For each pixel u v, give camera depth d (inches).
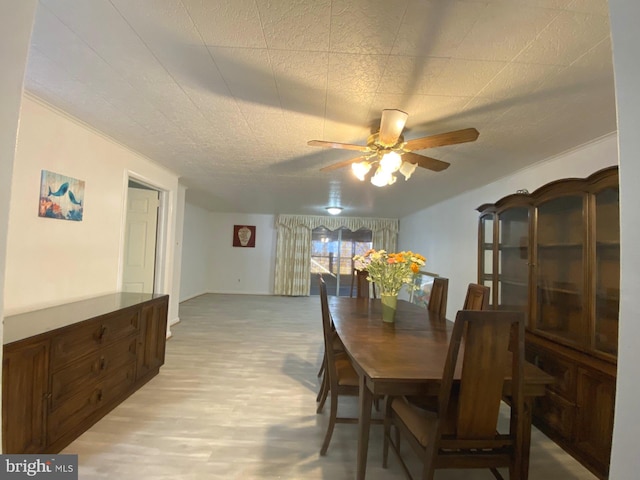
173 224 157.1
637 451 20.2
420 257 92.0
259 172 146.5
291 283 318.3
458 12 46.0
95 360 80.8
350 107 76.9
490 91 67.7
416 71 61.3
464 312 49.3
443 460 52.4
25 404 60.8
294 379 115.9
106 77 67.3
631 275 20.8
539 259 94.2
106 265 108.2
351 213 296.7
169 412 90.0
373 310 113.0
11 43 23.3
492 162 117.3
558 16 46.1
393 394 53.6
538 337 93.0
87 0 45.5
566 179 82.0
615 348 71.6
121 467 67.3
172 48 56.7
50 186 84.7
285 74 63.8
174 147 112.9
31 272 80.7
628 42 21.1
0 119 22.4
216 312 227.5
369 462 72.7
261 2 45.2
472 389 51.0
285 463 71.0
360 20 48.3
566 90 66.6
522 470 55.9
